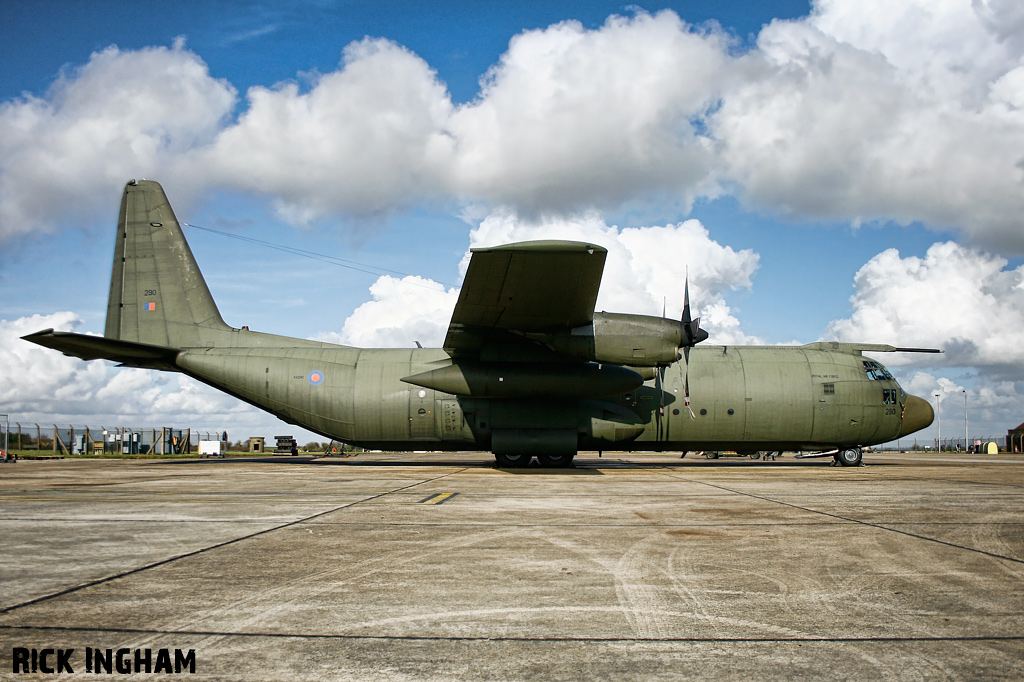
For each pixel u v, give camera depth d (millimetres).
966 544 6582
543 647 3715
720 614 4324
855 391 18688
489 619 4199
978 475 16188
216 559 5770
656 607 4465
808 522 7934
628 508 9172
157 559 5754
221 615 4227
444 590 4852
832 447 19375
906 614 4328
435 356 18984
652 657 3566
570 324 16000
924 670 3383
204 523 7691
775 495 10961
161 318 19891
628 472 16844
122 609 4324
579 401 18031
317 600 4570
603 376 17031
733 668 3410
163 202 20297
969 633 3959
